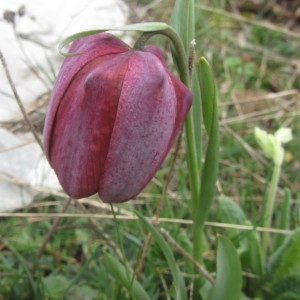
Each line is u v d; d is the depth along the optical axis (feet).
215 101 0.39
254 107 0.83
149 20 0.93
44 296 0.49
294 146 0.76
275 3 1.07
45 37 0.84
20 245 0.57
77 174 0.33
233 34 0.97
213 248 0.59
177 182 0.67
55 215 0.53
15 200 0.63
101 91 0.31
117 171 0.32
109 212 0.60
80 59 0.33
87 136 0.32
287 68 0.92
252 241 0.50
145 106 0.31
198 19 0.93
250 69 0.89
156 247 0.52
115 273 0.43
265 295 0.52
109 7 0.93
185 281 0.54
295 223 0.63
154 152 0.33
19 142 0.69
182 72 0.37
